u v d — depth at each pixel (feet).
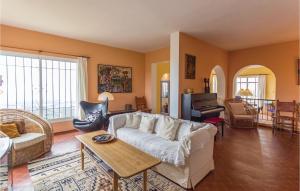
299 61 15.43
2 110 10.12
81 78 15.62
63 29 12.87
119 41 16.08
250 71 29.96
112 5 9.09
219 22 11.37
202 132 7.51
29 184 7.26
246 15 10.27
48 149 10.66
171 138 8.92
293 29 12.72
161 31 13.25
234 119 17.20
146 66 21.11
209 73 16.81
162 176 7.86
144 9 9.54
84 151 8.46
